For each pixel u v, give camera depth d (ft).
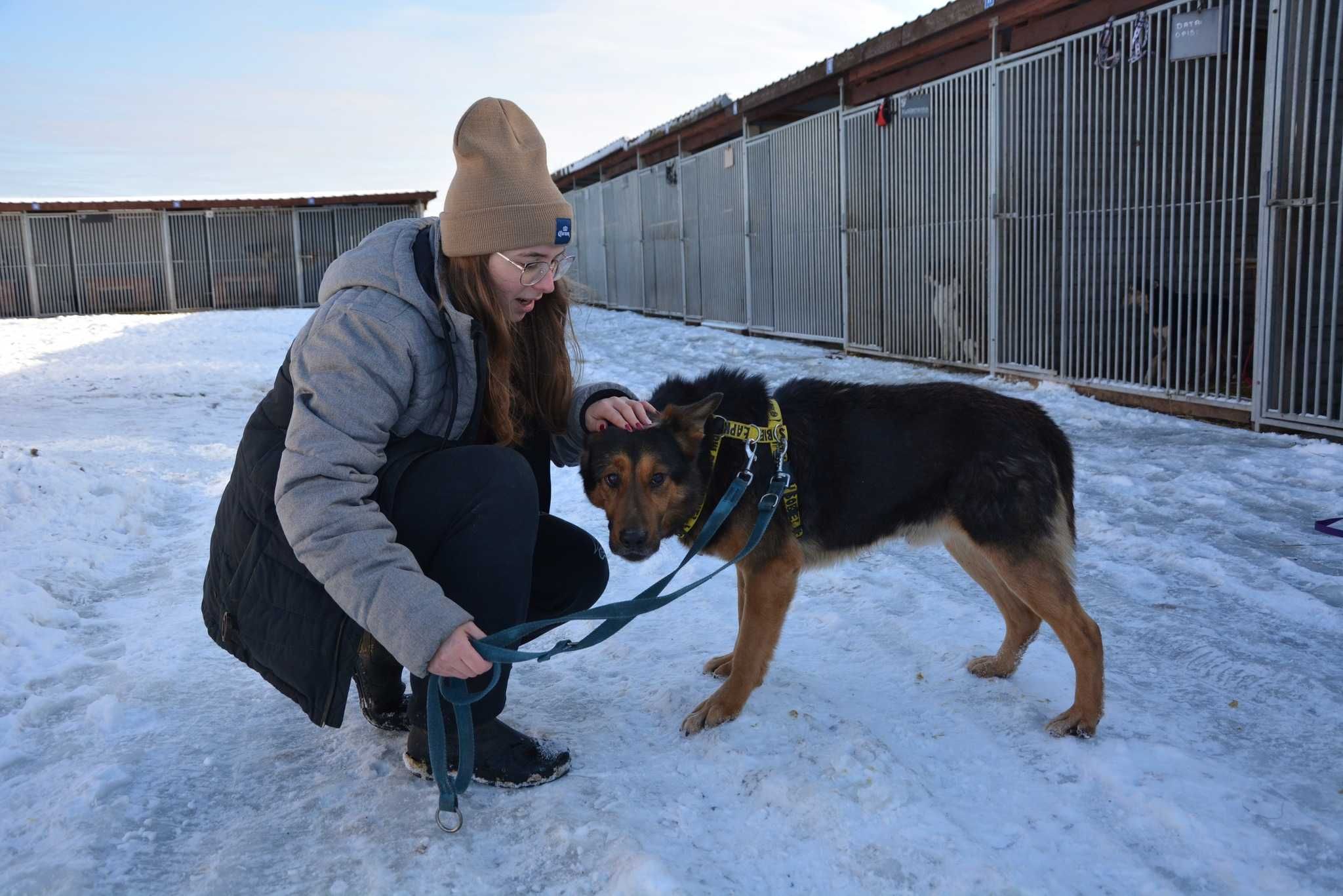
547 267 8.04
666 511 10.37
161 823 7.82
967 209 33.50
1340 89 21.61
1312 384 22.94
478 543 7.73
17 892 6.80
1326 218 21.45
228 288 81.56
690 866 7.13
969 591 13.83
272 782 8.52
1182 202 25.08
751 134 49.78
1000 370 32.48
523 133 7.71
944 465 10.18
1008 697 10.19
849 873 7.14
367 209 82.79
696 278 58.18
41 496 16.72
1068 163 28.78
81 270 78.74
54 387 35.81
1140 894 6.94
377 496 7.59
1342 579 13.46
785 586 9.98
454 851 7.34
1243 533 15.75
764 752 9.00
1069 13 28.60
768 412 10.58
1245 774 8.60
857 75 39.11
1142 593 13.41
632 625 12.67
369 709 9.39
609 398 10.09
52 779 8.47
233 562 7.79
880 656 11.40
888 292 38.70
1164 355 26.50
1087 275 28.76
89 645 11.83
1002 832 7.73
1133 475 19.69
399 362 7.36
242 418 29.40
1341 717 9.66
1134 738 9.25
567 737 9.37
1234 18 25.84
